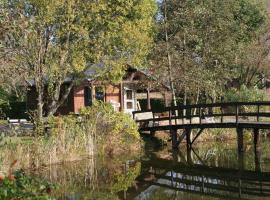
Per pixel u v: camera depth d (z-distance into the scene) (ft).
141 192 52.54
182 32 99.96
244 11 132.36
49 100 86.17
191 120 90.79
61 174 60.13
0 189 21.74
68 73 84.74
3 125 81.00
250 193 52.39
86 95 103.76
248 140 95.66
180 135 89.25
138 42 84.58
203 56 101.81
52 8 72.74
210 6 104.63
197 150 84.02
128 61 86.17
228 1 113.29
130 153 78.48
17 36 71.10
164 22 99.60
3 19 60.95
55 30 77.56
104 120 77.61
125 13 82.69
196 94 108.06
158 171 65.31
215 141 94.22
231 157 76.74
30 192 22.62
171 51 96.73
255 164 70.44
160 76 98.07
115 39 82.79
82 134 72.18
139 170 65.41
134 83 104.99
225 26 105.60
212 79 102.78
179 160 74.28
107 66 84.28
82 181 57.00
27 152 62.59
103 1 79.97
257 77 134.72
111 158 73.56
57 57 78.18
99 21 79.92
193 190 54.03
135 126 81.66
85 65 82.33
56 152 67.26
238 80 133.69
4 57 66.13
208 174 63.77
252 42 127.24
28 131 71.97
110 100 106.11
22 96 89.04
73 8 77.25
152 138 87.35
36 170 62.03
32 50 73.56
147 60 98.84
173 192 52.65
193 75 96.63
